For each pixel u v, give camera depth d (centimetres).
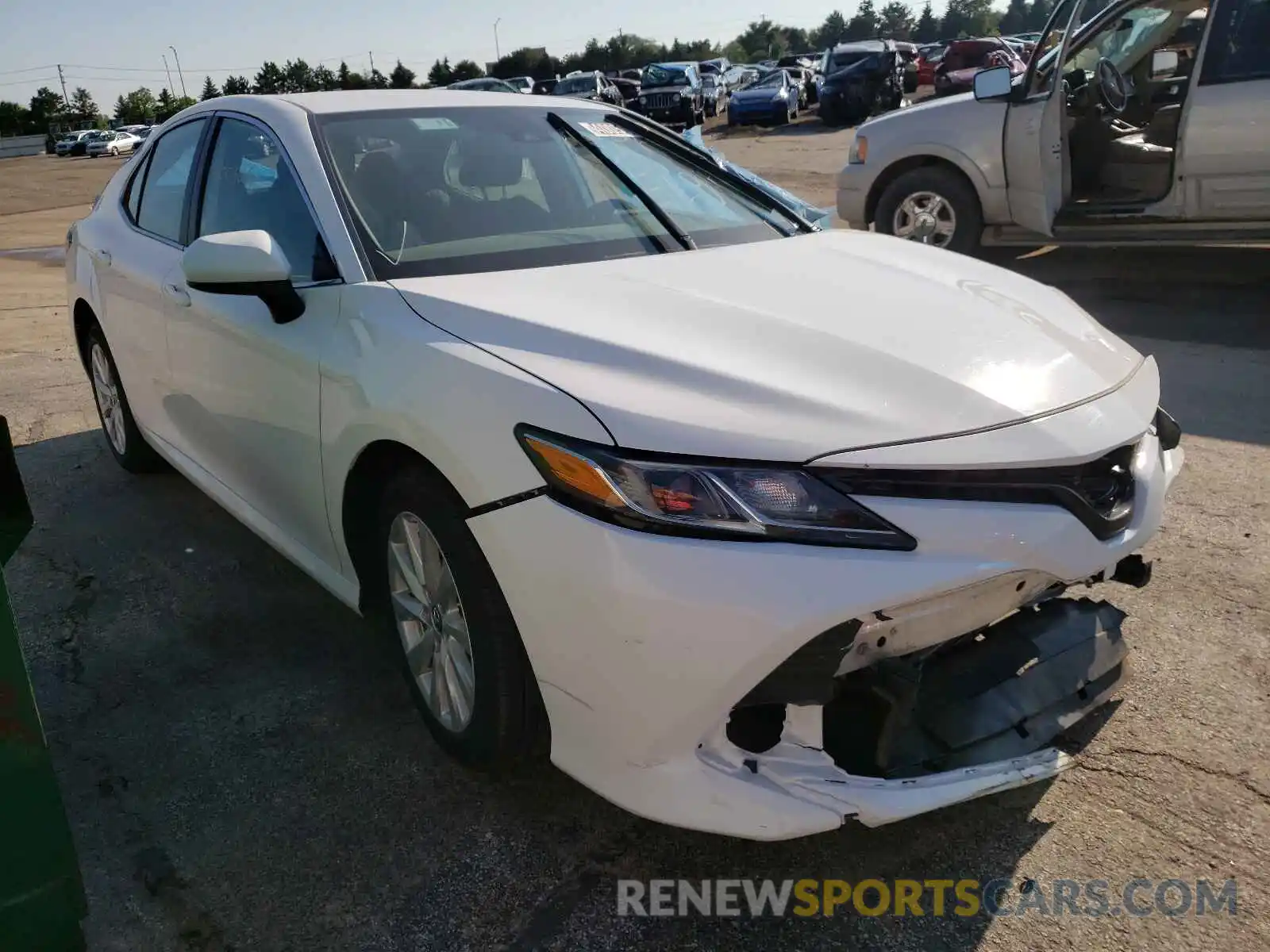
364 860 212
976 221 726
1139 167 684
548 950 189
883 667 188
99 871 211
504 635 205
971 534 179
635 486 178
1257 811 218
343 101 306
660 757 185
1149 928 190
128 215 396
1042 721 209
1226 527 345
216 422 312
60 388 584
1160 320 629
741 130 2475
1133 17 702
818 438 179
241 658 292
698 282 243
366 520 251
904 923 193
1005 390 199
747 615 172
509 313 218
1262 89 601
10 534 163
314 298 253
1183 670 266
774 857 211
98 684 281
